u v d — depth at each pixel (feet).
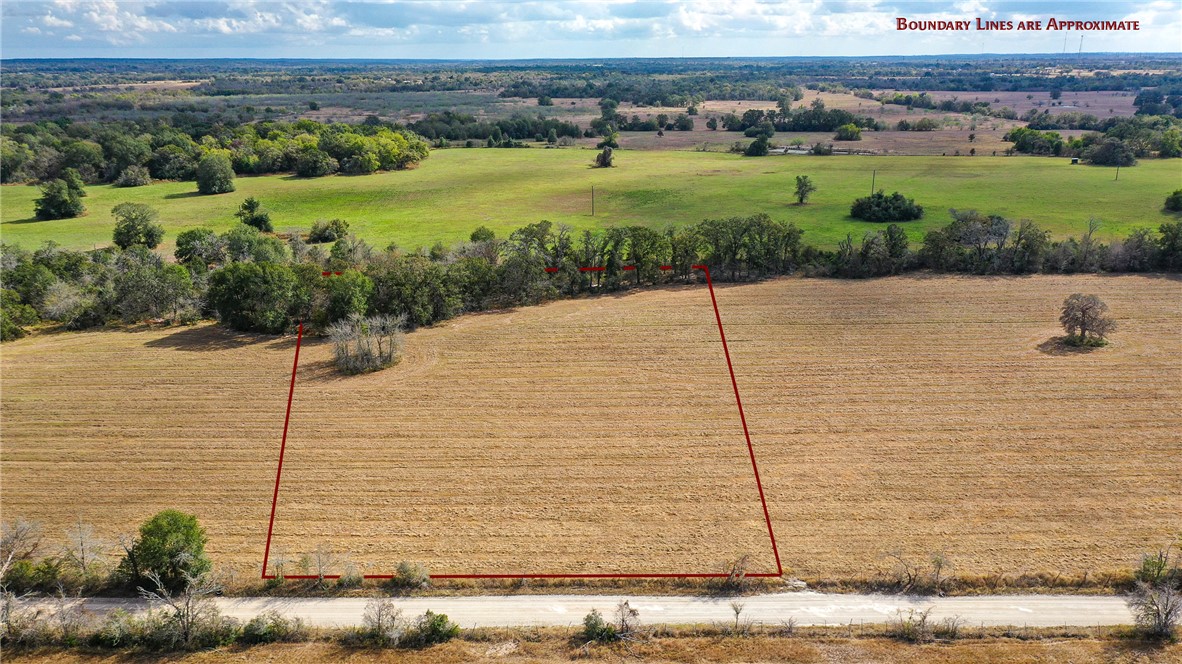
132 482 146.10
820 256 284.61
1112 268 270.46
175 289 238.48
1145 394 175.11
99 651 105.50
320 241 355.77
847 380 186.19
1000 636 106.32
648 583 117.60
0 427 167.22
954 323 223.51
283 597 115.44
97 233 370.53
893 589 115.65
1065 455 150.20
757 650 104.83
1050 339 209.56
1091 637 105.70
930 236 282.15
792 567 120.37
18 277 253.44
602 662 103.40
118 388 186.91
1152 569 114.01
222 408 175.83
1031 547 123.65
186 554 113.29
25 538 124.77
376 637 107.24
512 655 104.88
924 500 136.77
